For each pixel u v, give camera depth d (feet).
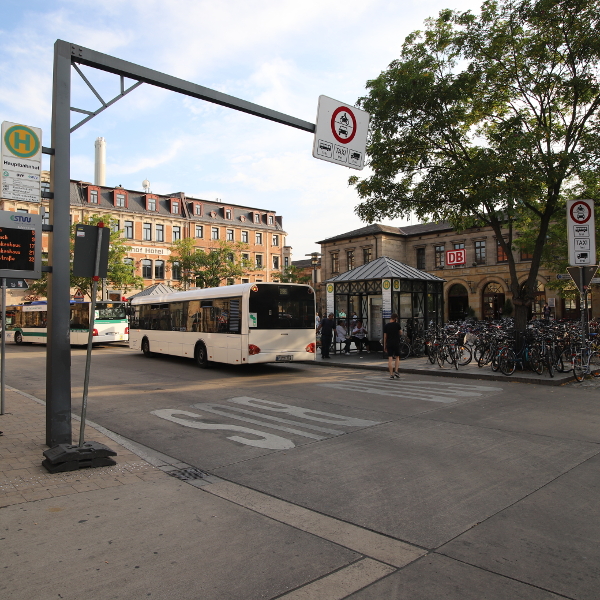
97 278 19.31
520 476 17.57
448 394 35.37
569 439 22.56
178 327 60.70
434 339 52.54
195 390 38.73
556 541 12.54
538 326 59.57
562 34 41.75
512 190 40.98
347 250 171.32
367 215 51.57
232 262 164.04
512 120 43.04
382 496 15.89
